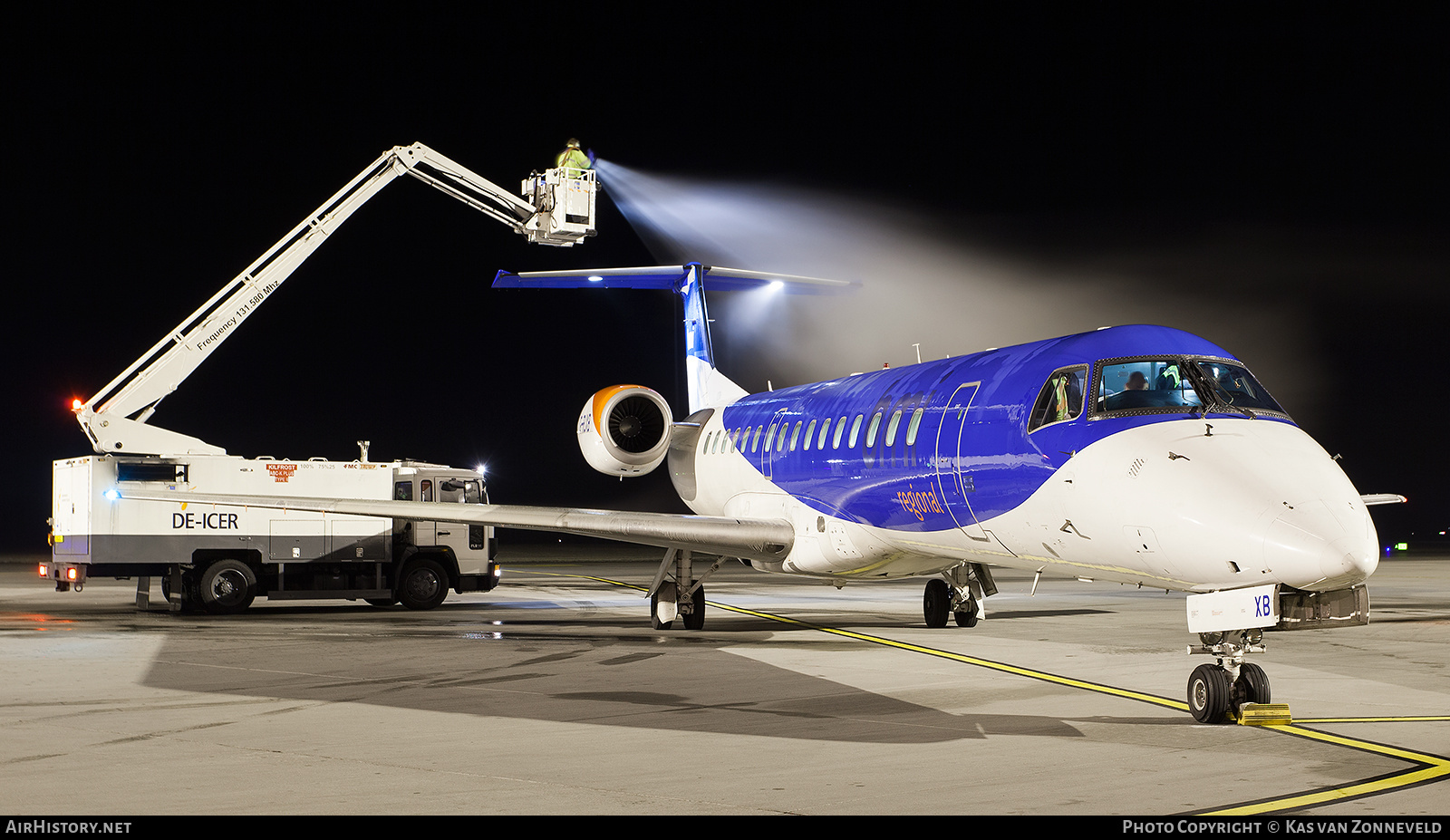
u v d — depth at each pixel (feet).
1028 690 33.83
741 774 22.99
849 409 49.16
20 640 47.98
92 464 61.67
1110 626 53.93
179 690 34.14
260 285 68.49
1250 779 22.47
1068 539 34.30
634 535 48.96
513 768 23.57
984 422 38.11
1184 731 27.50
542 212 69.15
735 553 52.75
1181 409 32.58
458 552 68.59
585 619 59.62
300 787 21.84
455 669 38.78
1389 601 69.82
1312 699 32.22
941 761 24.16
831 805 20.59
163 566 62.75
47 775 22.89
